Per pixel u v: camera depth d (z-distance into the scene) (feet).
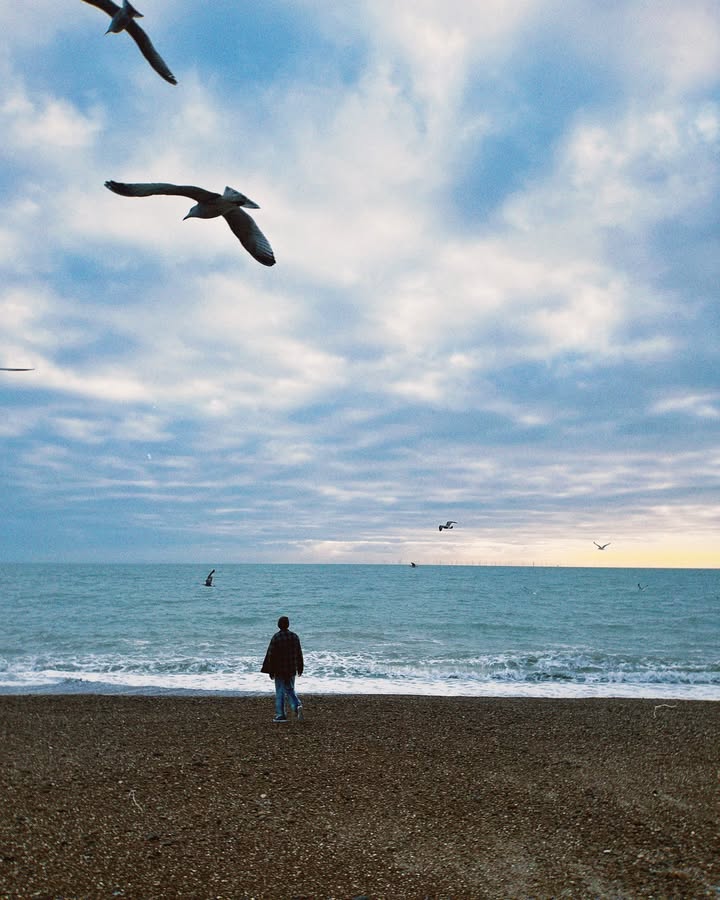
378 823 27.55
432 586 326.44
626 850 24.77
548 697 64.49
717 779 34.24
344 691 67.67
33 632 117.29
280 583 341.21
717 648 104.27
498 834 26.43
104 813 27.81
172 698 60.29
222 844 24.97
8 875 21.31
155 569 644.69
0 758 36.91
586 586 359.87
